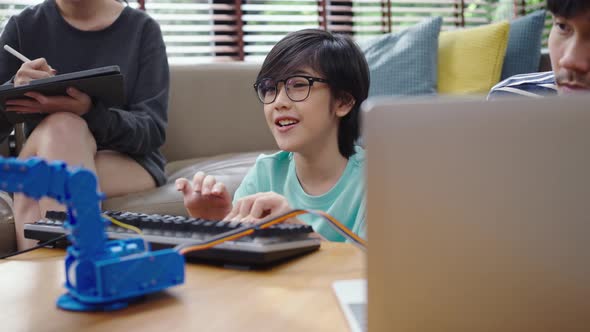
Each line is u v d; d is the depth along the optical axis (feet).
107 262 1.79
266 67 4.31
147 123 6.11
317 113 4.19
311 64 4.19
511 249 1.42
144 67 6.58
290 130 4.19
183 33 9.84
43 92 4.90
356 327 1.62
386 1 10.52
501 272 1.43
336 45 4.34
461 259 1.43
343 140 4.38
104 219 1.88
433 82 8.01
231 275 2.19
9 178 1.67
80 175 1.76
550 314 1.42
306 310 1.80
